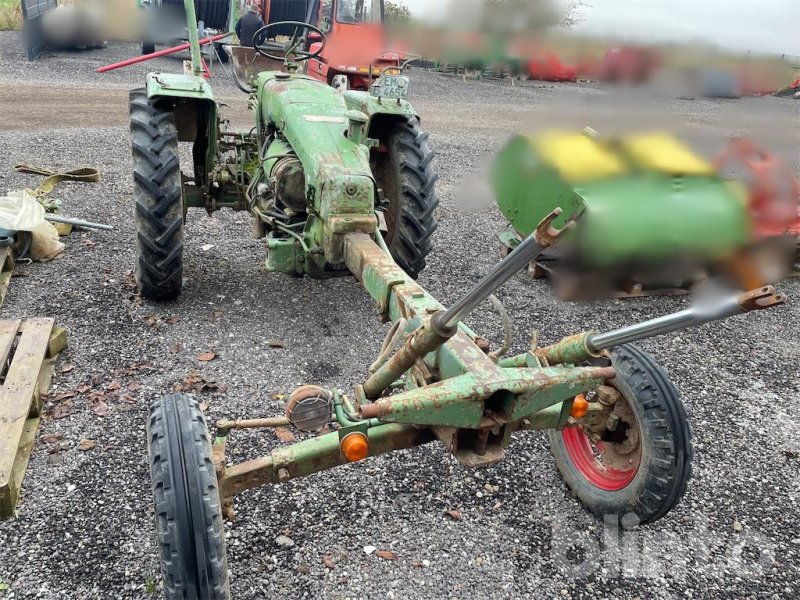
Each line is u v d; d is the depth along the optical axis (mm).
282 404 3580
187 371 3777
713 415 3939
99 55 14047
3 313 4164
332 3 10961
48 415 3344
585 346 2260
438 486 3146
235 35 8352
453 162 8727
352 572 2668
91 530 2740
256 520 2857
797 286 5957
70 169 6895
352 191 3439
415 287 2926
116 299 4441
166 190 4023
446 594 2619
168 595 2029
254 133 5023
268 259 3723
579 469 3137
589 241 4699
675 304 5254
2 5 17000
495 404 2332
